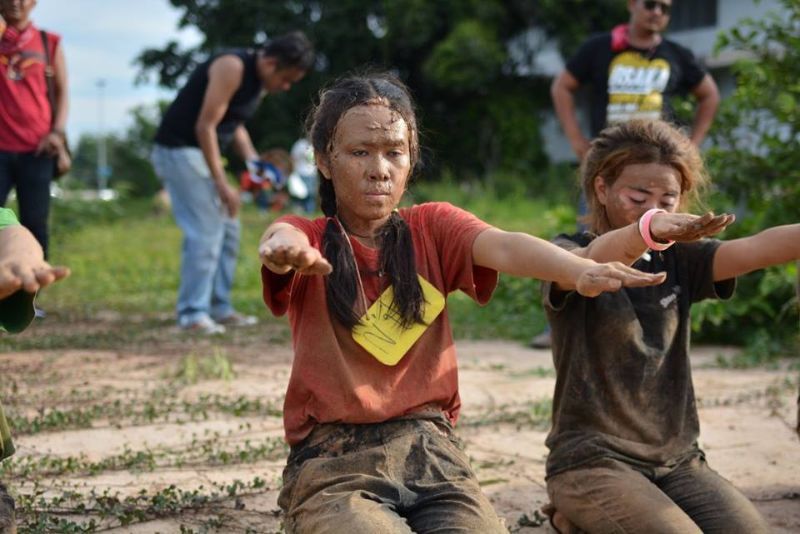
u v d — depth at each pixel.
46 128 10.18
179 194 10.79
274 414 7.25
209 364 8.78
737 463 6.15
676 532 4.07
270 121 39.19
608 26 35.81
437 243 4.24
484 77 35.78
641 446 4.56
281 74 10.63
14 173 10.12
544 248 3.83
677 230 3.76
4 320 3.51
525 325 11.53
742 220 10.80
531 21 36.78
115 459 6.04
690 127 10.16
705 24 34.34
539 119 38.72
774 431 6.87
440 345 4.15
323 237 4.12
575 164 9.52
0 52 9.83
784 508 5.36
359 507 3.62
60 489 5.45
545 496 5.59
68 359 9.32
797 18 10.96
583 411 4.59
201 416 7.20
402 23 36.69
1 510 3.74
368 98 4.02
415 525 3.78
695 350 10.22
